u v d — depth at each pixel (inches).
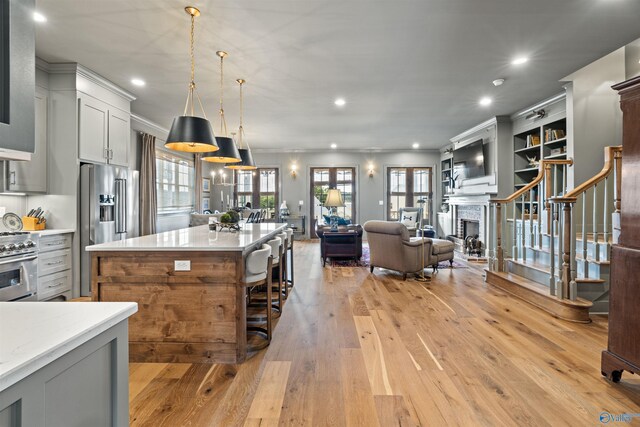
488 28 123.6
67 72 152.9
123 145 187.6
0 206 146.2
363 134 311.0
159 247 97.4
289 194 398.6
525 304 148.6
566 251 132.3
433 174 396.5
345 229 256.1
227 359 96.8
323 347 105.8
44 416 28.2
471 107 225.9
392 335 114.8
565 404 75.6
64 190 155.6
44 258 141.8
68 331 31.9
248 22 117.6
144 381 86.7
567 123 187.8
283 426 68.5
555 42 134.6
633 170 80.5
